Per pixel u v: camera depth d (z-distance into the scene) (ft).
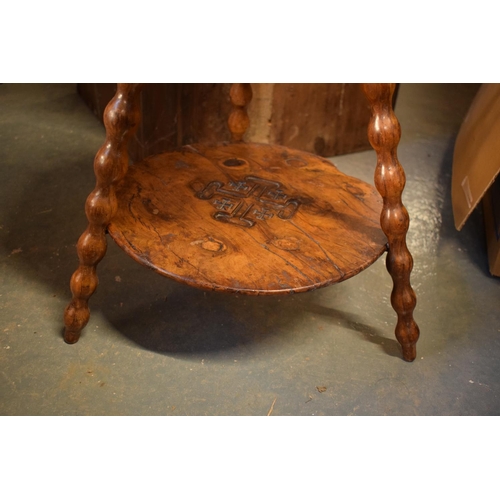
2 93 7.30
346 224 4.15
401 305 4.09
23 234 5.16
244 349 4.32
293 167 4.76
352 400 4.03
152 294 4.70
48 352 4.14
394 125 3.51
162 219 4.05
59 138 6.58
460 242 5.61
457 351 4.46
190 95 5.77
